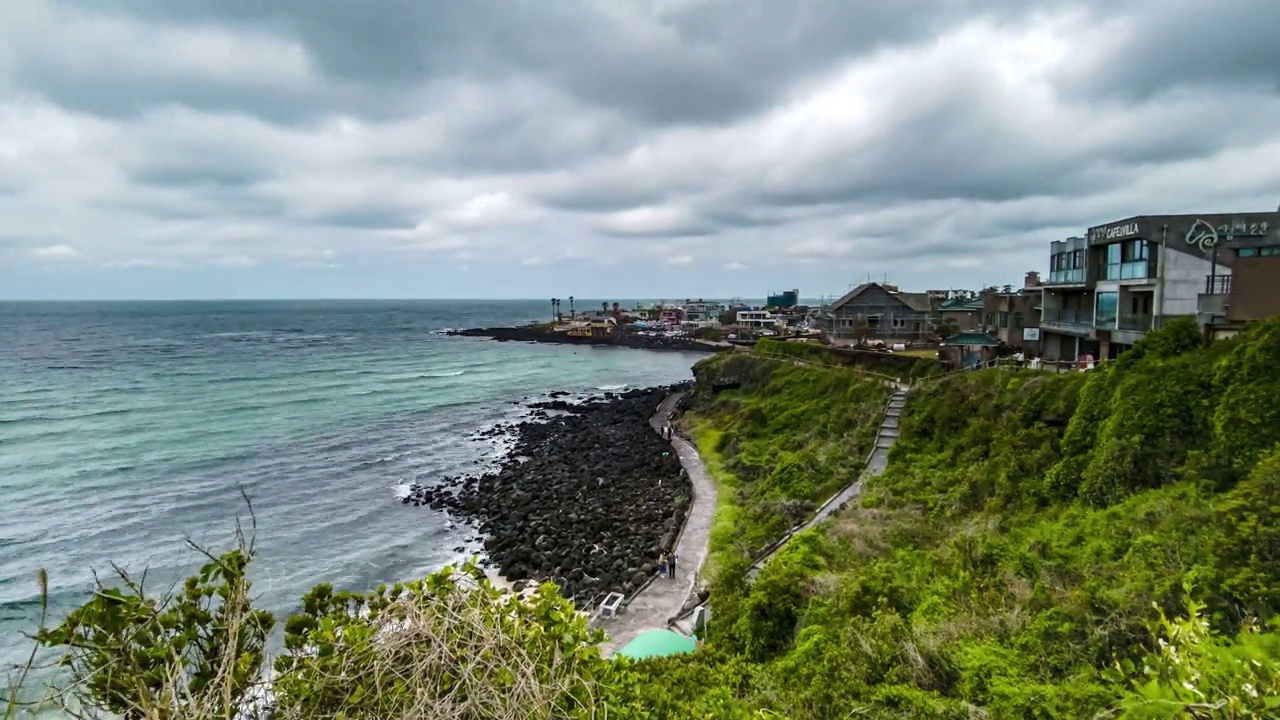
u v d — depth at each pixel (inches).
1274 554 334.6
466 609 171.9
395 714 152.9
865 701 339.6
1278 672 168.6
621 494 1250.6
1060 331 1133.1
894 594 458.0
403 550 1016.2
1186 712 171.2
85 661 156.8
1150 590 352.8
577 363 3814.0
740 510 957.2
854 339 2017.7
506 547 1023.0
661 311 6889.8
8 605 810.2
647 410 2126.0
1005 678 329.7
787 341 1883.6
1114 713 258.2
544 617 181.2
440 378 3019.2
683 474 1278.3
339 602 196.7
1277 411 471.8
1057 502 585.6
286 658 166.7
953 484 729.6
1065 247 1163.9
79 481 1293.1
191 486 1278.3
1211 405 523.2
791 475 958.4
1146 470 529.3
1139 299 936.9
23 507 1143.6
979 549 493.7
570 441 1743.4
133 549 977.5
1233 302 682.2
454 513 1182.9
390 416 2071.9
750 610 509.0
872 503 741.3
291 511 1168.2
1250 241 814.5
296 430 1814.7
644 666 453.7
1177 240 852.6
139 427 1775.3
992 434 778.2
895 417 1039.0
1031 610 393.4
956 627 390.0
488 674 159.0
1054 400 741.9
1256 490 388.2
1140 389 572.1
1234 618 316.8
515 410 2241.6
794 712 344.5
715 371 1959.9
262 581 874.8
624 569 897.5
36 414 1915.6
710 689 386.9
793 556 577.6
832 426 1152.2
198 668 164.1
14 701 151.3
